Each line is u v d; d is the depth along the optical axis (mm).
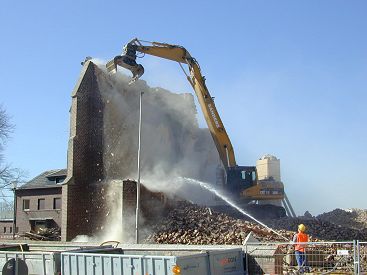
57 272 14039
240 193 37469
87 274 12969
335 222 46281
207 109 38000
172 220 33031
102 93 40594
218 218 32906
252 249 14477
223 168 38406
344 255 15281
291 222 34625
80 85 39375
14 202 51219
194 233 31062
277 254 14266
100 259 12727
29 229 52812
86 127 39156
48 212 51625
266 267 14125
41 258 14422
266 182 38375
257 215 37312
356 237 33500
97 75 40531
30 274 14602
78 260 13250
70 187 37375
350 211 48906
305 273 14445
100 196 36625
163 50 36781
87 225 37375
